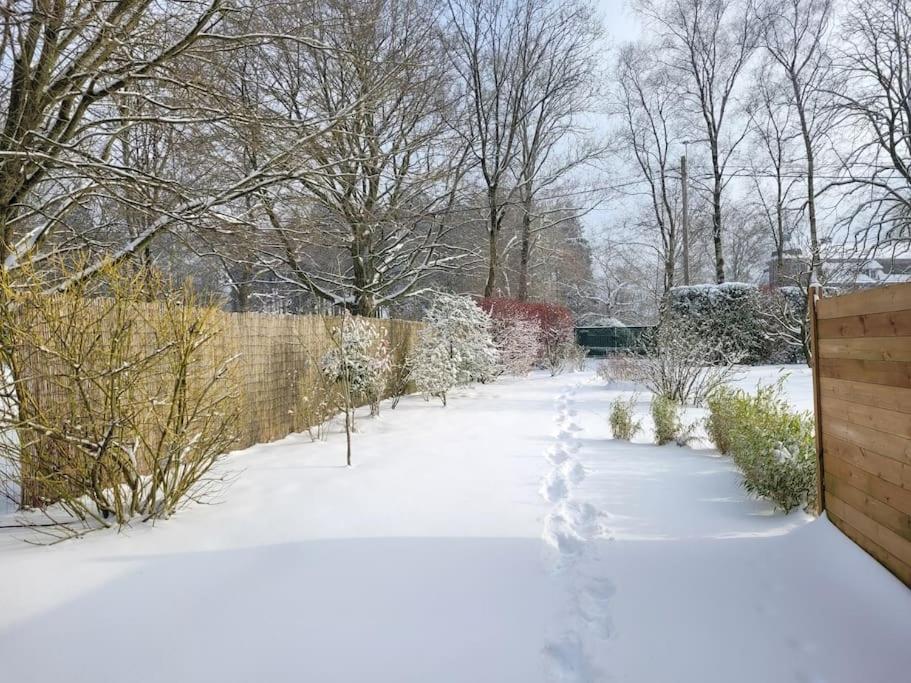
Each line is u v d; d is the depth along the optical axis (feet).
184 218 19.12
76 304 11.29
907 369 7.47
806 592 8.40
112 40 15.70
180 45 17.79
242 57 25.03
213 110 18.24
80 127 19.16
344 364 19.07
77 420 11.35
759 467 12.52
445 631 7.65
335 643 7.34
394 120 40.19
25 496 12.18
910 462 7.42
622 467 16.90
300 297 70.13
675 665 6.88
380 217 39.99
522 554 10.32
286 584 9.05
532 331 51.47
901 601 7.33
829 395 10.16
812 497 11.80
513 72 56.65
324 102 32.24
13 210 18.81
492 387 42.29
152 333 14.26
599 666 6.87
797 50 55.01
